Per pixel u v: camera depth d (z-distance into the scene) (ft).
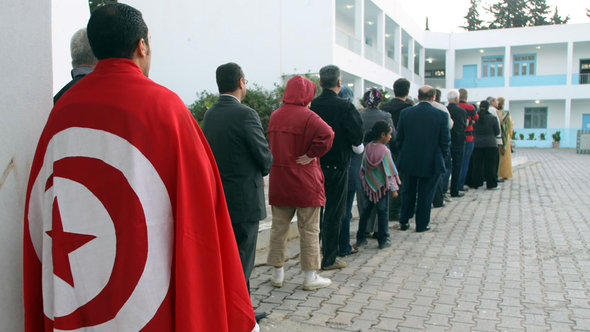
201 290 4.95
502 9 189.78
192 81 60.49
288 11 56.18
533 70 108.27
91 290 4.86
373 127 16.34
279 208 12.48
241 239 9.98
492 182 30.45
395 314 10.77
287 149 11.90
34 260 5.37
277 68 56.85
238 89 10.27
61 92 8.05
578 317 10.44
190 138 5.09
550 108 106.73
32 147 5.78
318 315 10.73
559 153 78.28
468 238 18.03
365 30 84.33
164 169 4.94
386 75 74.59
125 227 4.81
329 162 13.41
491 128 30.04
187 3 59.98
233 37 58.59
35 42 5.81
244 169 9.84
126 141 4.87
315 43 55.16
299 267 14.76
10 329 5.62
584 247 16.26
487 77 110.42
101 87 5.06
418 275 13.69
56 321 4.89
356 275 13.75
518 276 13.42
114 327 4.83
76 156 4.95
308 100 12.11
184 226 4.89
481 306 11.20
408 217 19.60
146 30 5.41
